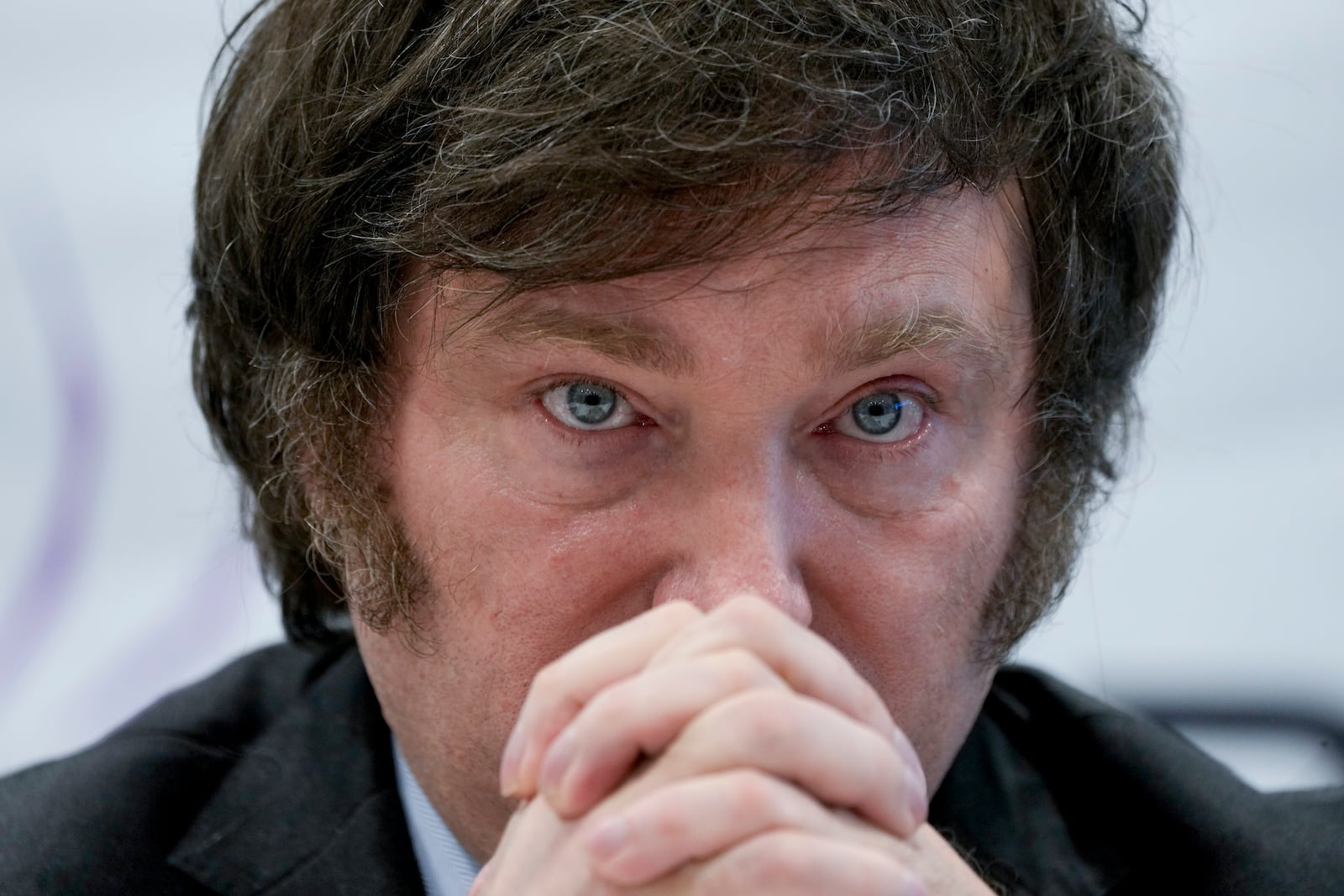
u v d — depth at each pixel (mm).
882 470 2562
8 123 4273
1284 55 4504
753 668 2002
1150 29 3256
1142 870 3275
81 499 4352
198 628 4445
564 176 2219
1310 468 4500
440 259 2408
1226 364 4520
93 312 4359
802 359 2346
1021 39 2643
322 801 3146
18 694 4262
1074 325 2848
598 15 2312
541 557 2490
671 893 1912
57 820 3080
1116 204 2932
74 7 4297
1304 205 4516
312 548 3139
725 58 2225
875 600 2568
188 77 4387
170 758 3299
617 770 1992
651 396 2391
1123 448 3412
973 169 2473
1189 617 4523
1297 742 4488
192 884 3037
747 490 2416
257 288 2900
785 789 1932
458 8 2436
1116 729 3514
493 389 2473
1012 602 2832
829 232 2309
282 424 2902
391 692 2814
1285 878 3156
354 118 2531
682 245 2248
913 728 2691
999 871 3277
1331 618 4484
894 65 2322
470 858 3137
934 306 2447
